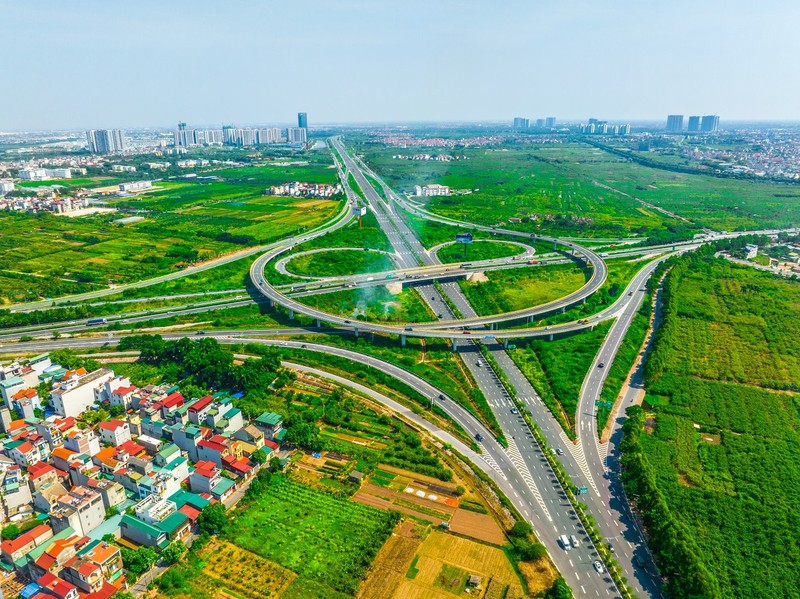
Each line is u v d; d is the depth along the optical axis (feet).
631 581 620.90
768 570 631.56
